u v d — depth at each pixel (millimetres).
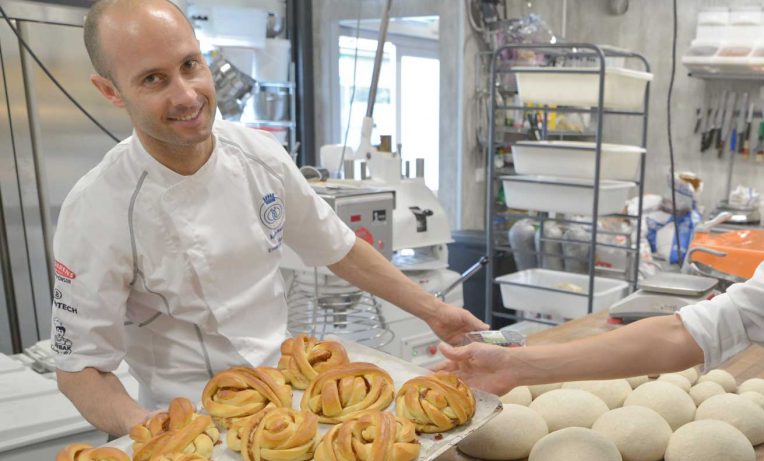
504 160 3785
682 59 3379
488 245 2883
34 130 2287
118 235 1024
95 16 881
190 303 1093
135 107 886
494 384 964
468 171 3721
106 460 837
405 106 4094
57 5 2277
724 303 894
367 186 1927
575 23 4031
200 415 923
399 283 1287
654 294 1703
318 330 1767
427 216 2205
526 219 3301
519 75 2652
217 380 992
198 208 1066
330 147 2271
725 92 3527
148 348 1155
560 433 969
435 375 974
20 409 1230
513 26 3455
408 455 826
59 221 1043
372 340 1925
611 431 988
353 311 1803
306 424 872
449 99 3645
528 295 2777
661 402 1070
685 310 911
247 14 2971
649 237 3373
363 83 3889
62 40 2301
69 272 1019
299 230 1234
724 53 3258
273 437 852
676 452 956
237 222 1104
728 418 1035
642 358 901
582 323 1653
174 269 1065
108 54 868
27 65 2238
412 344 2102
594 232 2496
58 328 1030
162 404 1148
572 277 2887
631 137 3896
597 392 1140
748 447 958
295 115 3727
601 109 2412
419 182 2219
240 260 1114
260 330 1159
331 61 3740
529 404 1118
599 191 2523
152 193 1031
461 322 1248
